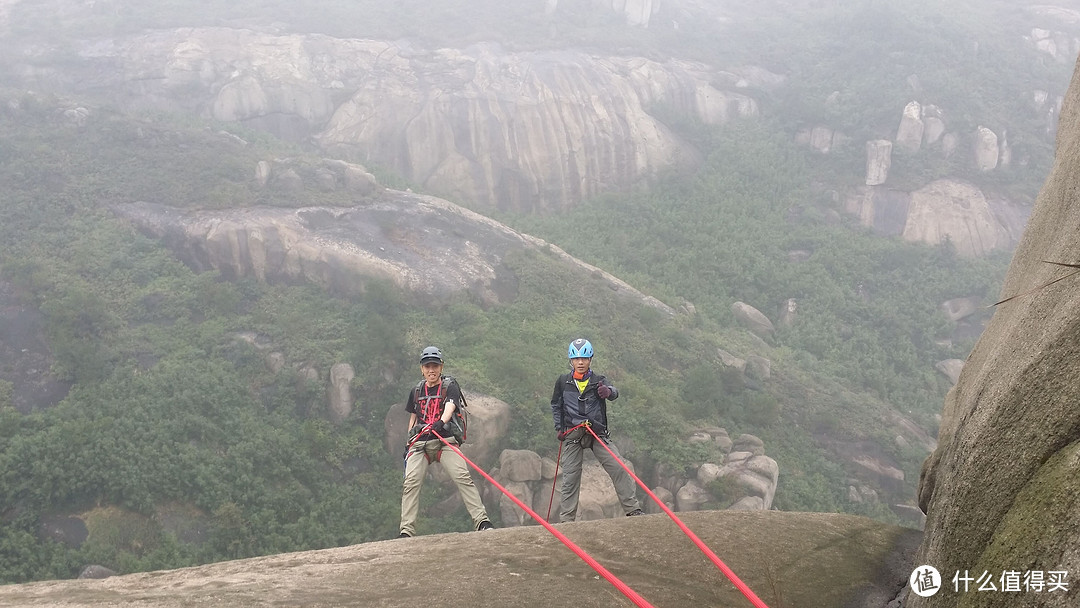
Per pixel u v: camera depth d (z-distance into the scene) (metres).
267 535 24.50
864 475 34.22
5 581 21.27
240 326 32.72
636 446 29.45
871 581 4.54
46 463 23.64
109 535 22.97
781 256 50.00
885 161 56.78
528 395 30.19
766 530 5.09
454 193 55.19
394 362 30.73
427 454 6.73
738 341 41.53
